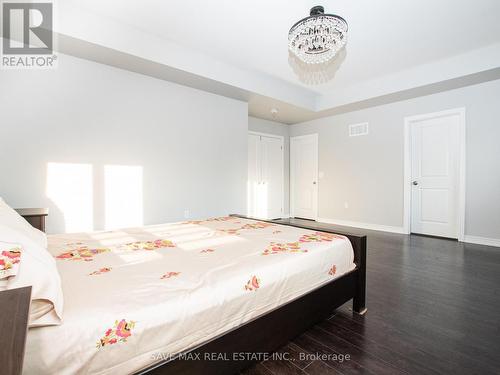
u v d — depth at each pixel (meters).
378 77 3.96
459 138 3.77
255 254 1.44
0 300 0.65
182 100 3.51
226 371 1.05
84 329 0.77
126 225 3.10
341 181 5.16
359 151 4.86
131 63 2.87
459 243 3.66
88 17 2.43
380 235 4.19
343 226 5.01
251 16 2.47
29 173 2.54
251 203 5.45
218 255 1.42
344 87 4.37
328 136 5.36
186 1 2.26
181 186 3.54
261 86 3.86
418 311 1.83
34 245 0.90
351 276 1.74
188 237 1.84
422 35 2.78
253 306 1.17
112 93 2.96
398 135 4.34
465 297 2.03
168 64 2.93
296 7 2.33
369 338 1.54
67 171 2.72
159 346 0.88
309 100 4.69
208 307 1.00
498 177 3.44
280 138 5.97
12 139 2.46
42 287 0.77
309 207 5.81
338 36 2.27
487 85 3.48
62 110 2.68
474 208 3.64
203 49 3.10
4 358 0.47
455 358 1.36
